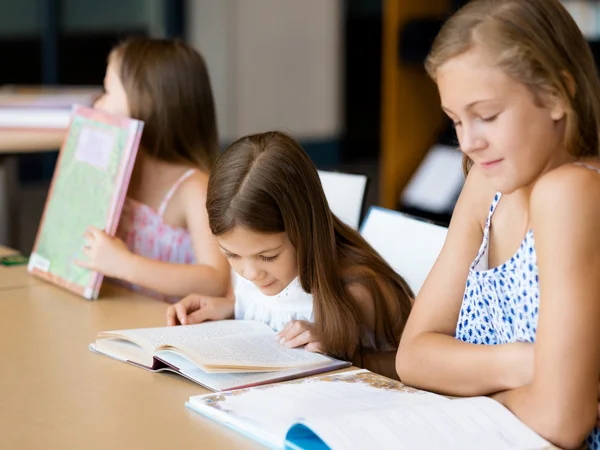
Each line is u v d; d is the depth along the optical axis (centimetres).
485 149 124
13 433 134
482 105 122
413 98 550
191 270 226
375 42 895
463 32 122
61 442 130
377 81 905
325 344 174
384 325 189
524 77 120
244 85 809
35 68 754
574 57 123
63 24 761
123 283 240
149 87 240
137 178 245
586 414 125
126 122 225
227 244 178
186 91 242
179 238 244
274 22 817
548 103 122
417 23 519
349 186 249
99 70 778
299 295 191
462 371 144
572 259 125
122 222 246
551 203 126
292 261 181
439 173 529
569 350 124
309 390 146
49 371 163
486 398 134
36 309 205
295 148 181
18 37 745
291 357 166
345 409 136
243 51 803
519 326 143
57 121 364
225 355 161
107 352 172
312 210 180
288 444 124
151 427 135
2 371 163
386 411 127
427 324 157
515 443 122
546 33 121
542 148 124
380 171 852
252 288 201
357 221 247
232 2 788
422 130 555
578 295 124
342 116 890
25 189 735
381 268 192
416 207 532
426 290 160
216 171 178
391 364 190
